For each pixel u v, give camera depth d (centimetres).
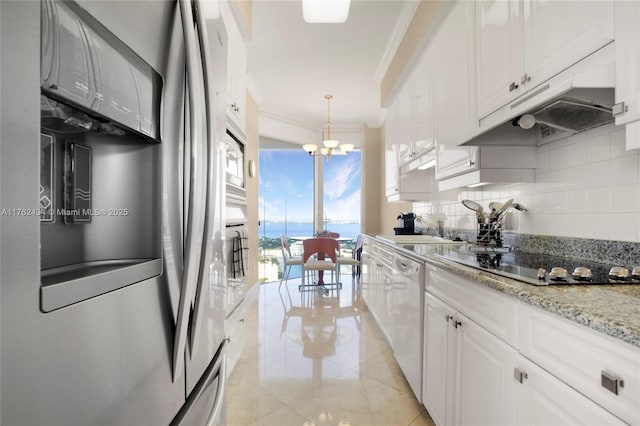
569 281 97
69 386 40
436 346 154
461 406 128
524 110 123
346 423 168
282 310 369
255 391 198
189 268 67
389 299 248
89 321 43
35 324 35
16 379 33
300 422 169
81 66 42
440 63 213
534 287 92
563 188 151
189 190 72
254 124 455
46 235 49
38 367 36
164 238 63
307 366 231
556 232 156
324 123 596
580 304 75
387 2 267
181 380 71
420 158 262
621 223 124
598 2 91
